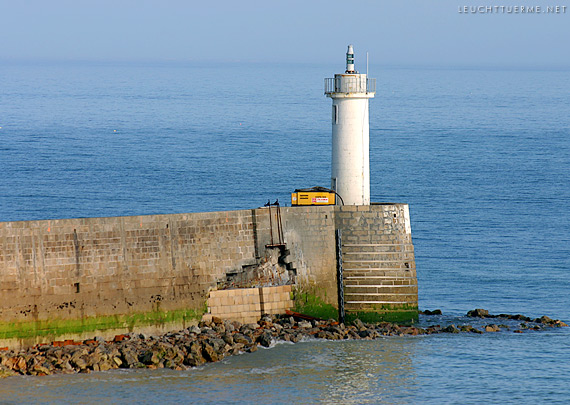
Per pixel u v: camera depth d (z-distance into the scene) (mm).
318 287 110562
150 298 100938
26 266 94250
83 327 97312
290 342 102250
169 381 89750
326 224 110562
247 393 87625
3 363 90375
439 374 95125
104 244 98312
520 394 90750
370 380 92750
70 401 84000
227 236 105812
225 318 105625
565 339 108562
